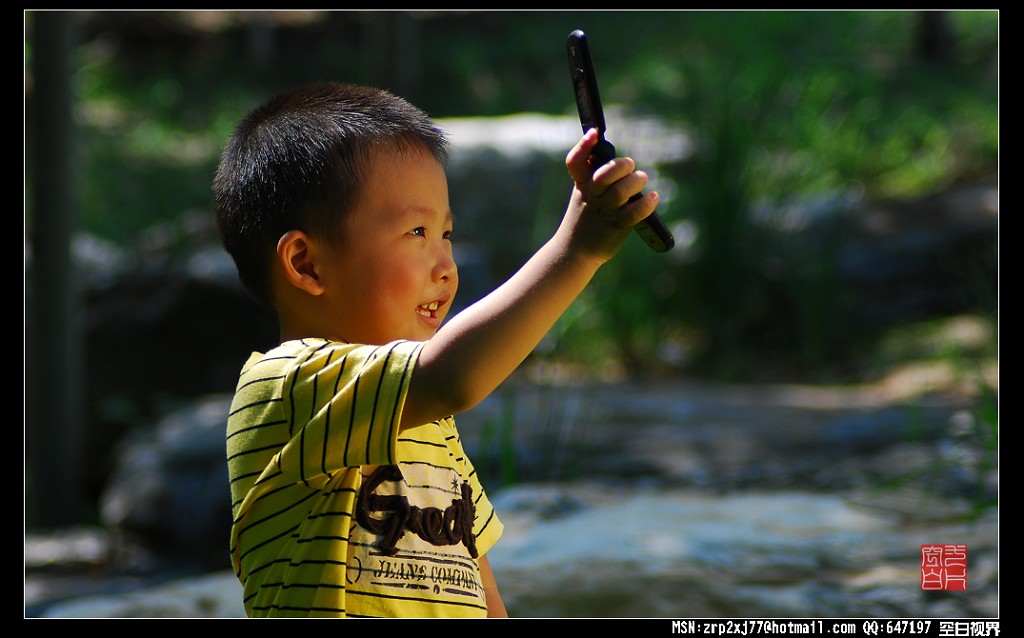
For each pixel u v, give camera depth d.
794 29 21.45
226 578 4.95
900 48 20.64
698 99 12.13
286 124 2.40
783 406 8.32
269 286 2.41
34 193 9.47
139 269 11.94
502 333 2.09
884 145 15.23
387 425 2.10
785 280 11.15
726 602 4.00
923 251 11.59
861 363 10.37
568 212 2.15
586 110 2.14
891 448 6.82
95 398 11.42
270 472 2.17
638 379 10.30
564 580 4.21
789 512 5.29
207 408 9.21
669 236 2.13
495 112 20.42
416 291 2.33
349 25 23.75
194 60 23.73
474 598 2.38
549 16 24.42
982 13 21.27
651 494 6.05
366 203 2.31
